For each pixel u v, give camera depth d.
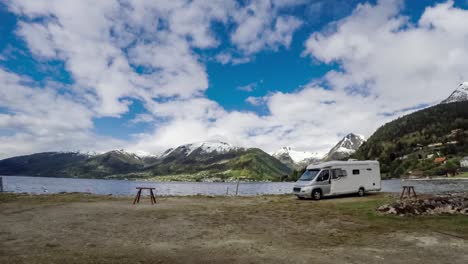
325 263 8.71
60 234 11.98
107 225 13.92
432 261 8.98
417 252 9.93
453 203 17.58
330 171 27.12
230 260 8.97
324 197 27.59
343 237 12.10
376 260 9.04
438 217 16.19
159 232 12.67
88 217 15.95
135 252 9.69
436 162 177.88
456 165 162.75
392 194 29.03
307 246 10.70
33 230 12.67
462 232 12.82
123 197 28.95
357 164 28.55
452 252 9.93
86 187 111.00
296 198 28.33
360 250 10.16
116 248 10.12
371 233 12.79
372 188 28.86
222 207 20.75
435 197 18.78
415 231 13.06
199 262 8.74
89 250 9.77
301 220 15.73
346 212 18.34
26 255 9.02
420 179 145.50
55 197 27.25
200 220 15.53
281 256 9.40
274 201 25.36
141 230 12.99
